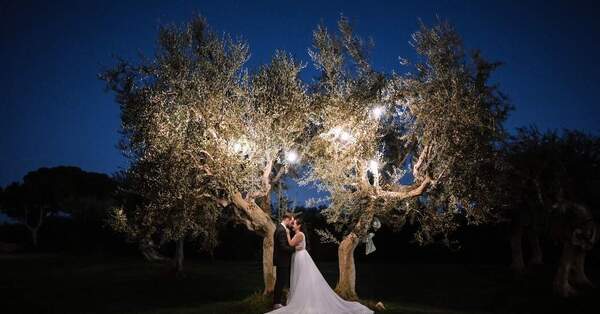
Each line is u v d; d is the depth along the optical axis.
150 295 20.59
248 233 40.38
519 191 20.38
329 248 36.41
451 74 13.91
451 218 15.14
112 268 32.34
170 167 14.25
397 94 14.93
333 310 13.35
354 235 15.67
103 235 45.81
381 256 36.12
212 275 27.95
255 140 14.75
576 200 20.53
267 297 15.50
